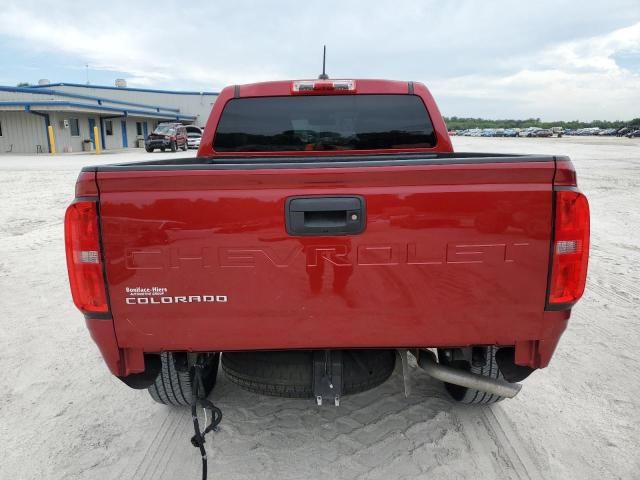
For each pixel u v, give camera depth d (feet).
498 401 10.93
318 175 7.04
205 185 7.04
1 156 100.78
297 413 11.14
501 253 7.20
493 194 7.07
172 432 10.61
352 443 10.08
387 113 12.80
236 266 7.20
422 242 7.16
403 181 7.08
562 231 7.15
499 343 7.50
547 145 147.95
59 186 51.98
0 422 11.19
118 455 9.93
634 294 19.60
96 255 7.09
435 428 10.57
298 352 8.21
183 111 180.24
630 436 10.46
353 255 7.20
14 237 29.50
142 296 7.23
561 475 9.23
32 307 18.30
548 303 7.32
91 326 7.37
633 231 31.91
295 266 7.22
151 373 8.09
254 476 9.17
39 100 114.62
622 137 258.57
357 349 8.13
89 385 12.81
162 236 7.09
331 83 12.40
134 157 95.04
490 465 9.46
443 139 12.83
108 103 134.51
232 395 11.94
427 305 7.32
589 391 12.30
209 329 7.39
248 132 12.88
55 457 9.91
